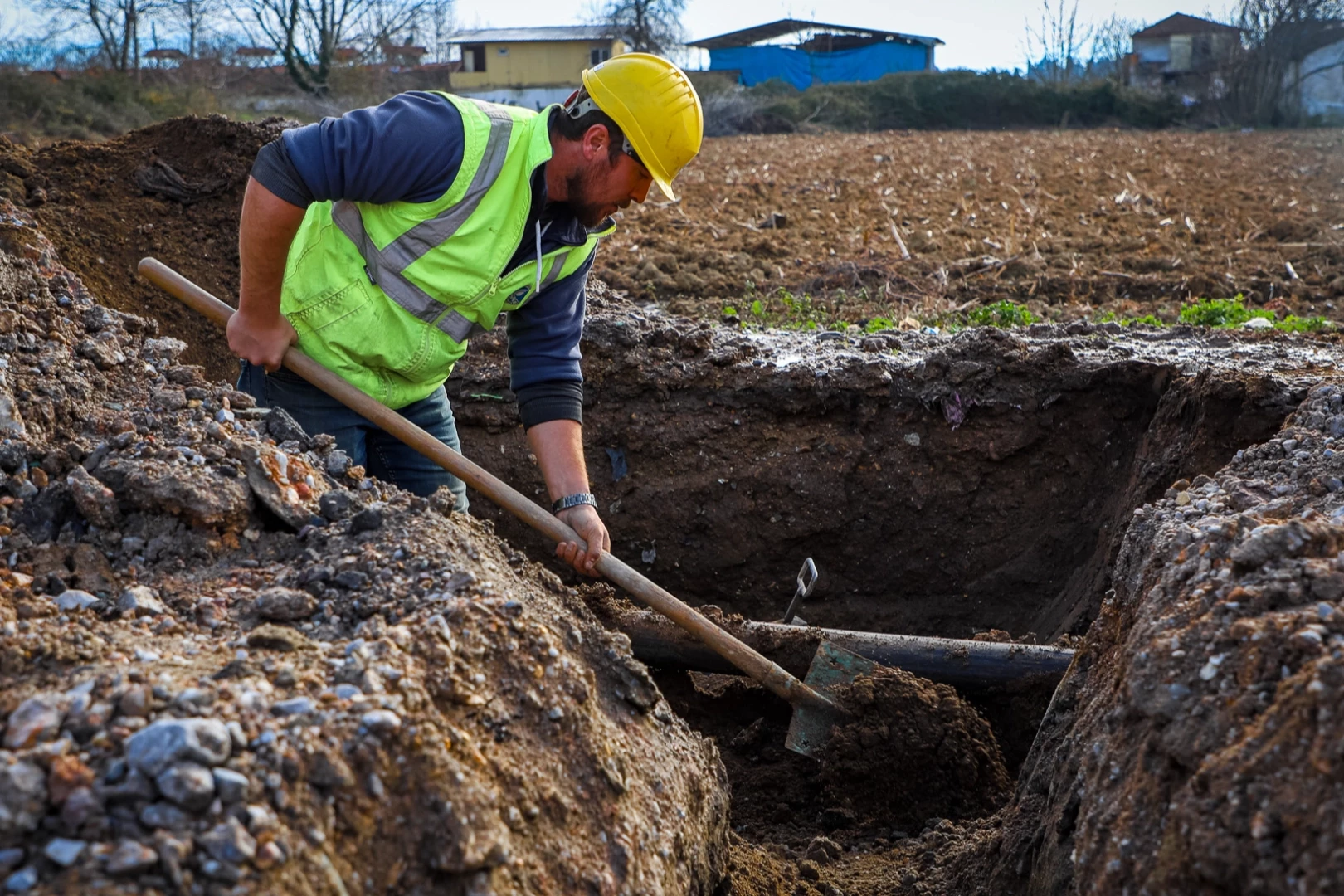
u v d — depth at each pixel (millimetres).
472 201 2377
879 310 7344
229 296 5059
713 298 8016
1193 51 35750
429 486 2908
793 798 3166
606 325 4547
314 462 2418
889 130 28578
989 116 29875
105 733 1438
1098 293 8422
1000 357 4336
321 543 2115
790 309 7305
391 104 2324
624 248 9508
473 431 4574
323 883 1398
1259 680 1702
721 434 4512
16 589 1858
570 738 1906
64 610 1828
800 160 18344
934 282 8414
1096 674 2352
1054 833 2076
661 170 2416
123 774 1378
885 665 3211
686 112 2391
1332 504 2217
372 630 1818
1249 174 16141
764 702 3350
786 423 4516
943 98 29875
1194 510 2355
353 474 2418
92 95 17391
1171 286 8469
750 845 2793
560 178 2461
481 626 1873
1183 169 16781
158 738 1386
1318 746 1522
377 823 1520
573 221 2590
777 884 2576
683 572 4547
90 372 2545
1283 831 1500
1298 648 1675
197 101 19062
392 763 1562
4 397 2258
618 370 4504
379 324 2549
